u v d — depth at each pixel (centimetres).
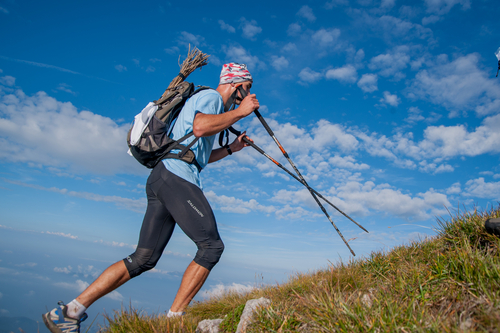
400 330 147
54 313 205
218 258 246
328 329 162
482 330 133
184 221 240
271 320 190
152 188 253
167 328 202
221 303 346
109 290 229
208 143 272
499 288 161
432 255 248
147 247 247
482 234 238
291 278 302
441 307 166
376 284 231
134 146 249
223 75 296
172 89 266
